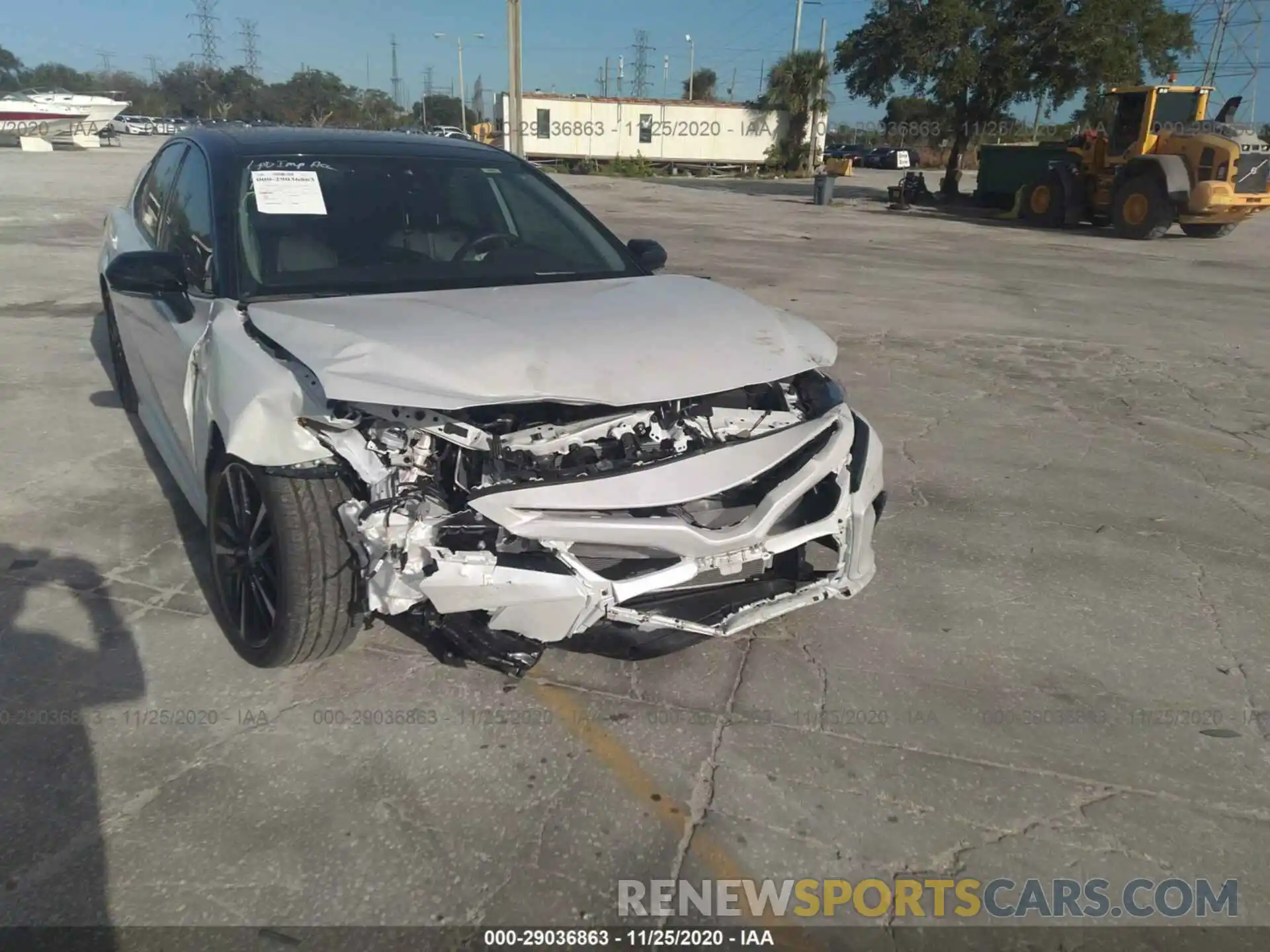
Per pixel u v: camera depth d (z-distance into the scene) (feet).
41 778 8.61
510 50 85.10
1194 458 18.31
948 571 13.34
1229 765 9.44
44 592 11.76
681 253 45.50
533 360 9.17
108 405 19.19
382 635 11.08
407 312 10.19
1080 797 8.93
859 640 11.48
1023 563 13.66
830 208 80.59
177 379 11.69
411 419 8.77
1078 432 19.70
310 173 12.55
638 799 8.66
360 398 8.32
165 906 7.32
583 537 8.68
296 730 9.37
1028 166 75.25
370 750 9.13
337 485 9.23
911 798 8.83
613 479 8.86
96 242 41.88
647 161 142.82
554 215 13.92
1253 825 8.63
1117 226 61.05
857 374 23.80
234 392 9.23
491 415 9.34
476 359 9.02
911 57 78.89
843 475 10.43
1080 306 34.55
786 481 9.79
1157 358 26.45
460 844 8.07
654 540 8.89
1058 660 11.21
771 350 10.37
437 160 13.69
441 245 12.28
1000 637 11.66
